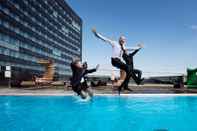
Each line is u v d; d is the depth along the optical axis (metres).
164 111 9.73
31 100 13.11
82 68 9.87
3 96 14.98
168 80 35.69
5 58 67.81
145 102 12.23
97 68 9.74
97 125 7.29
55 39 108.69
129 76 9.16
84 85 10.00
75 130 6.64
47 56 99.44
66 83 31.12
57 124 7.37
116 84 15.45
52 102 12.22
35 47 89.00
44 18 97.12
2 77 57.28
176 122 7.67
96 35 9.22
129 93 17.16
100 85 30.33
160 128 6.90
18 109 10.12
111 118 8.30
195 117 8.51
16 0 75.25
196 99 13.49
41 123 7.47
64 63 120.38
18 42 76.25
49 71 32.59
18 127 6.93
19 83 31.84
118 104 11.52
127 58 9.06
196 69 23.47
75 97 14.22
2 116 8.55
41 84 31.70
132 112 9.48
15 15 74.62
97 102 12.11
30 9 85.38
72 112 9.38
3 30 67.12
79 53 146.38
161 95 14.98
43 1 96.12
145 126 7.16
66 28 123.31
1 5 66.44
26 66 81.31
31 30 85.94
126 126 7.15
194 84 23.52
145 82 38.66
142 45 9.00
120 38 9.12
